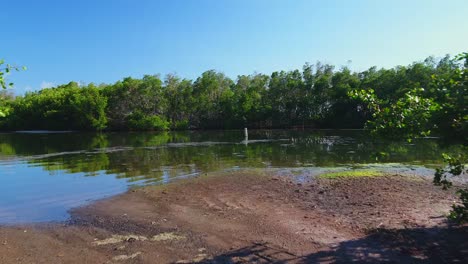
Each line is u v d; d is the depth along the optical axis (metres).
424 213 10.25
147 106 72.94
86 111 67.94
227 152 27.70
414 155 23.05
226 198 12.79
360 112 62.72
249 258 7.42
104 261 7.50
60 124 72.31
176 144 35.97
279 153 26.33
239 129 69.56
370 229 8.98
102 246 8.37
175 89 75.56
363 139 38.00
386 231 8.77
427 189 13.41
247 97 71.00
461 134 6.02
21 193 14.29
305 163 20.97
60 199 13.25
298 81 71.31
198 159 23.80
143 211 11.35
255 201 12.27
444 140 6.32
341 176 15.92
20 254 8.00
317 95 68.12
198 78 77.44
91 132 65.31
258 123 70.88
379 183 14.54
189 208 11.55
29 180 17.06
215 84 77.19
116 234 9.20
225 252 7.77
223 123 73.12
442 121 6.26
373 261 7.12
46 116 71.19
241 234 8.88
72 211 11.59
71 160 24.30
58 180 16.98
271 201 12.22
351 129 59.66
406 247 7.78
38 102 74.25
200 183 15.52
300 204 11.73
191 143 37.00
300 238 8.48
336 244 8.05
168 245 8.29
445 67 55.94
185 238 8.72
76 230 9.62
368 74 68.88
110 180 16.81
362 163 20.44
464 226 8.95
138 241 8.62
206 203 12.15
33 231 9.60
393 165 19.20
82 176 17.98
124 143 38.28
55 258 7.73
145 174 18.27
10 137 50.62
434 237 8.30
